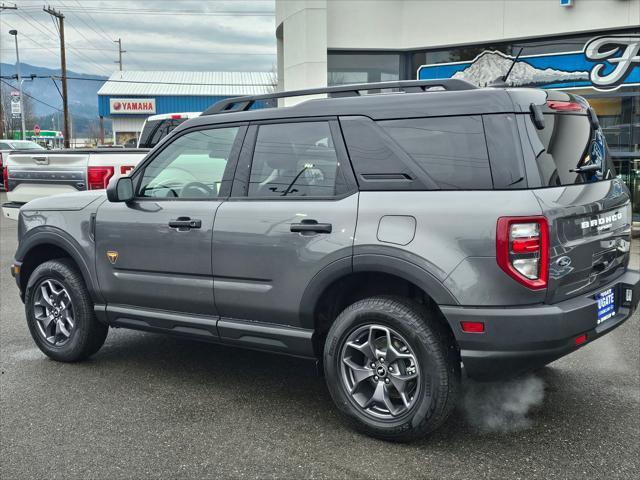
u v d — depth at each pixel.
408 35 12.49
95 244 4.56
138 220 4.34
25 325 6.03
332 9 12.45
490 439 3.51
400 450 3.40
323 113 3.74
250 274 3.85
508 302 3.10
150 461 3.30
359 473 3.16
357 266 3.44
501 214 3.09
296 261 3.66
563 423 3.71
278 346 3.86
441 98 3.41
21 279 5.10
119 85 55.44
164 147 4.43
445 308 3.19
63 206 4.80
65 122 42.47
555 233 3.12
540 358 3.14
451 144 3.32
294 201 3.74
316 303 3.64
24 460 3.32
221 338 4.09
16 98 46.25
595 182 3.58
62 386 4.40
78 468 3.23
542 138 3.26
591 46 11.16
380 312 3.39
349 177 3.57
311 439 3.55
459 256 3.16
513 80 11.92
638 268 8.16
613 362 4.78
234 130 4.11
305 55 12.50
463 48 12.23
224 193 4.06
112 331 5.89
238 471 3.19
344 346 3.55
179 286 4.16
